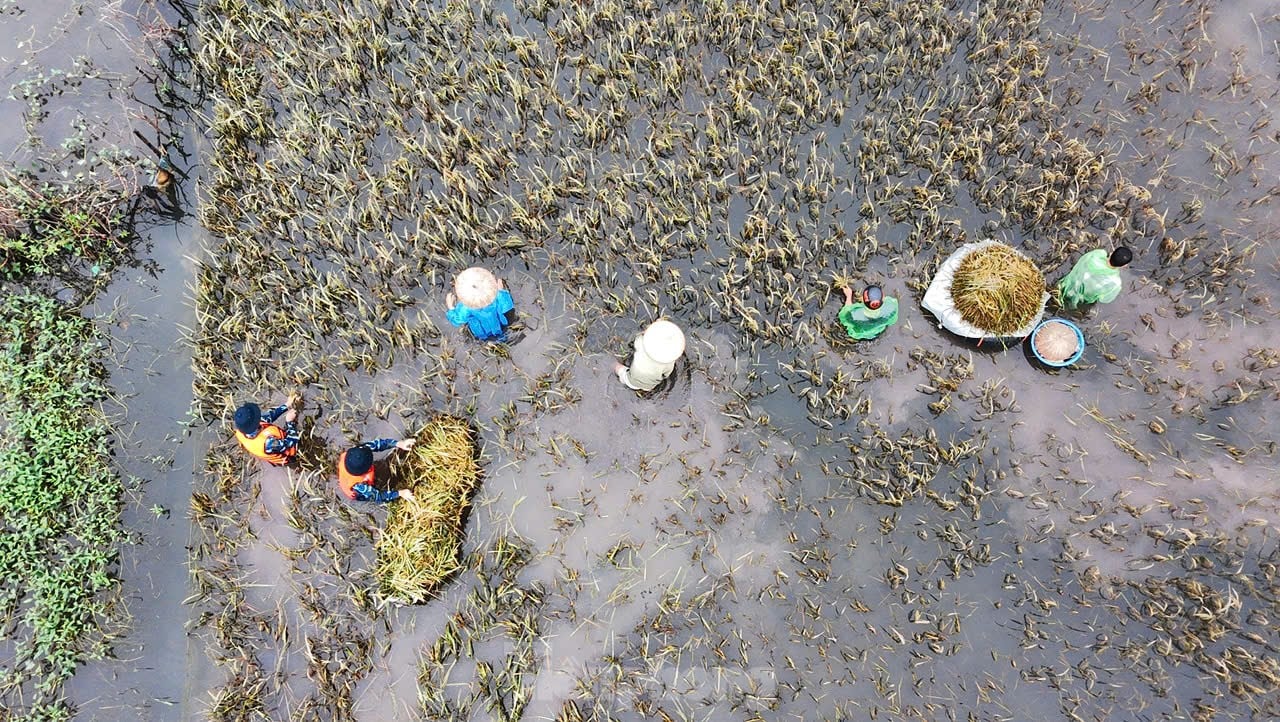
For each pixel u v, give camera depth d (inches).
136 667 271.6
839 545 280.4
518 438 290.7
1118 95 329.1
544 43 346.3
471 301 263.1
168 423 293.4
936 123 321.7
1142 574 272.8
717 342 299.4
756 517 283.6
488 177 316.2
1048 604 267.3
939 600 274.2
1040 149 314.3
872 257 306.5
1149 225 305.4
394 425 292.7
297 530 279.9
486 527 284.2
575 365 297.7
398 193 315.6
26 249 307.0
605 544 282.4
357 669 270.1
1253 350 288.7
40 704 264.4
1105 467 282.5
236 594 275.0
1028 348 292.7
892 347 297.0
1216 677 260.1
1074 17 340.8
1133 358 291.9
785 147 319.9
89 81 340.8
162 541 281.9
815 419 290.4
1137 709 262.1
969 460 285.6
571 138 328.5
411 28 344.5
